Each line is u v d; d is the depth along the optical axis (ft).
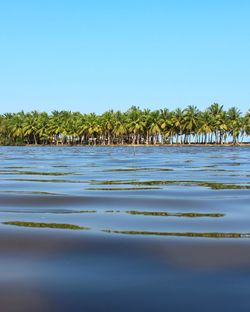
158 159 131.03
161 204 32.27
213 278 14.96
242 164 99.09
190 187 45.09
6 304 13.00
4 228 22.71
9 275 15.33
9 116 586.45
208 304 12.85
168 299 13.23
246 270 15.76
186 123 486.79
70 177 59.62
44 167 87.20
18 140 567.18
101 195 37.99
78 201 33.99
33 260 16.97
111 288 14.11
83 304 12.95
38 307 12.76
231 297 13.32
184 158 140.46
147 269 15.93
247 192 40.22
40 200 34.63
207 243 19.54
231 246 18.99
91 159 132.26
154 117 501.56
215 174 65.00
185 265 16.31
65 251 18.24
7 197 36.42
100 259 17.11
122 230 22.30
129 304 12.91
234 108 491.31
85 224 23.99
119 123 516.32
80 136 570.87
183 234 21.35
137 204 32.32
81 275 15.31
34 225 23.59
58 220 25.27
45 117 559.38
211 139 529.86
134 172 70.33
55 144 575.38
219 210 29.27
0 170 76.74
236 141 509.76
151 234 21.40
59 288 14.14
